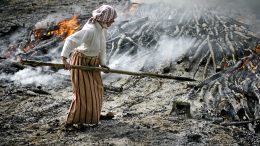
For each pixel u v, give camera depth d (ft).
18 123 19.90
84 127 18.81
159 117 20.56
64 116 20.80
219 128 19.29
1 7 47.80
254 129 19.33
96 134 18.24
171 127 19.22
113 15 17.58
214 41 31.91
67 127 18.63
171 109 21.61
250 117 20.25
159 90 25.03
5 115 20.93
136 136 18.13
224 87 23.18
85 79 17.80
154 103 22.91
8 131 18.72
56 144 17.19
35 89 24.61
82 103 17.93
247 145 17.85
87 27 17.38
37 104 22.59
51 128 18.99
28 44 33.12
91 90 17.92
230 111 20.76
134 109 22.04
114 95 24.30
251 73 24.67
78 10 45.83
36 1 51.21
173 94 24.20
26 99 23.39
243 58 27.04
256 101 21.34
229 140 18.07
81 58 17.81
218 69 27.48
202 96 23.11
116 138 17.87
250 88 22.38
